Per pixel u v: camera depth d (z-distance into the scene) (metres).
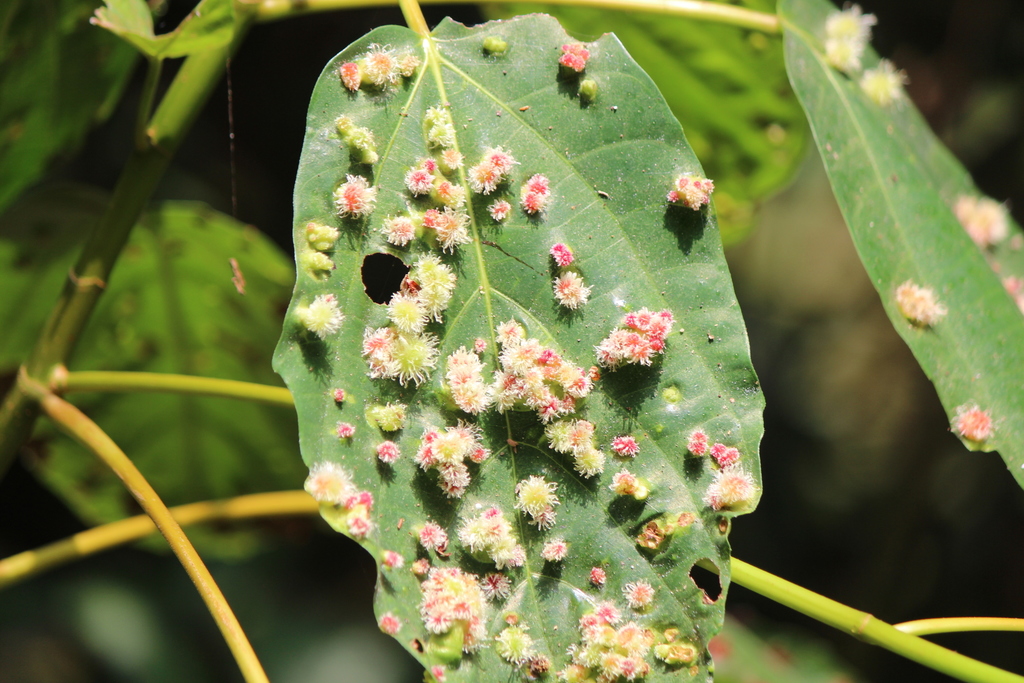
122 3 0.63
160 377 0.66
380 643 1.56
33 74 0.69
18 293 0.74
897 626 0.64
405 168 0.62
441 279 0.62
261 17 0.65
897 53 1.65
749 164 0.80
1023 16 1.57
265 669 1.47
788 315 2.01
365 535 0.60
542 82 0.63
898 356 1.89
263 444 0.83
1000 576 1.58
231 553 0.87
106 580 1.48
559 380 0.62
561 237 0.62
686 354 0.62
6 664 1.34
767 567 1.78
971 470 1.63
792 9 0.67
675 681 0.61
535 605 0.61
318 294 0.61
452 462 0.61
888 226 0.65
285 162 1.58
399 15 1.30
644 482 0.62
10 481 1.51
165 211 0.72
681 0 0.66
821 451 1.88
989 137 1.58
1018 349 0.65
